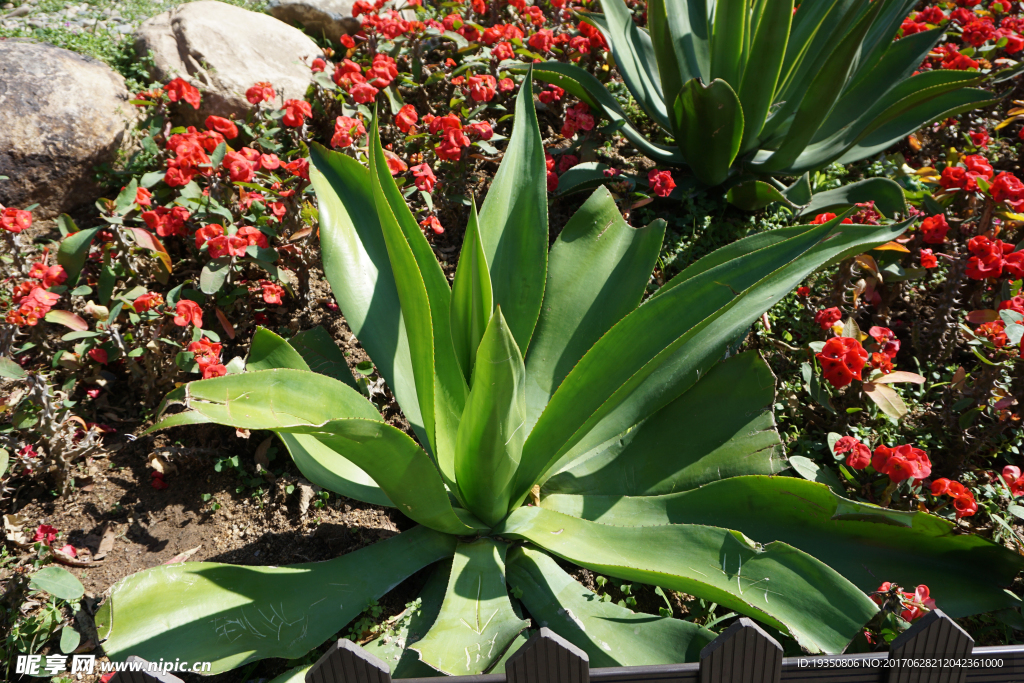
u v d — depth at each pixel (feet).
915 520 6.29
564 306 8.63
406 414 7.72
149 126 11.21
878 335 8.38
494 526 7.06
